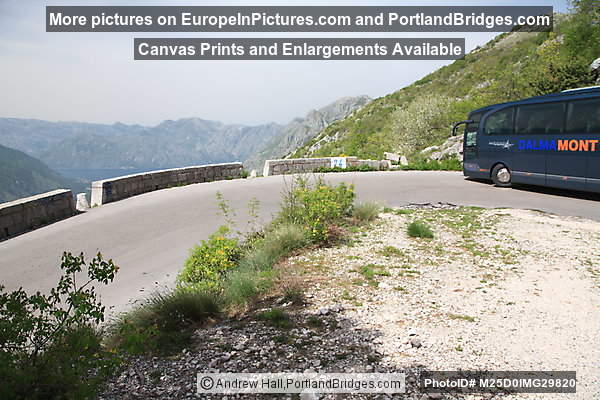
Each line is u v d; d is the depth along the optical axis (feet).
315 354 13.01
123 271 27.45
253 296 19.02
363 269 21.49
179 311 16.75
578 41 91.56
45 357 10.33
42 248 33.17
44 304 10.48
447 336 13.94
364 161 88.53
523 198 43.62
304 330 14.84
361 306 16.83
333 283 19.75
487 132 53.06
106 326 16.99
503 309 16.07
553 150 44.42
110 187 52.39
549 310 15.85
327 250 25.58
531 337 13.74
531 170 47.37
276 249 24.89
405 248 25.36
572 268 20.67
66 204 44.98
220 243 23.58
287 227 27.71
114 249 32.50
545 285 18.51
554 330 14.20
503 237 27.09
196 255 23.04
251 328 15.42
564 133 43.14
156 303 17.67
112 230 38.09
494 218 32.89
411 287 18.79
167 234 36.14
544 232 27.91
